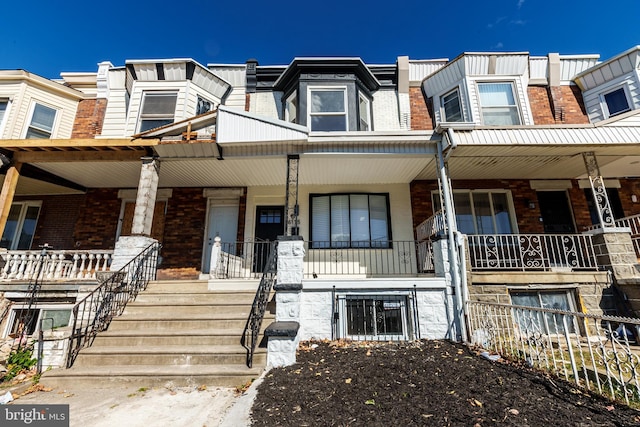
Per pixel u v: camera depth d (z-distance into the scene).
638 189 9.46
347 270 8.67
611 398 3.21
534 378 3.83
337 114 8.80
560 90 9.82
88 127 9.88
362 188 9.32
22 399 3.73
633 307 6.29
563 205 9.40
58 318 6.71
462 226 9.18
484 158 7.58
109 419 3.19
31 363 4.61
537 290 6.73
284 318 5.04
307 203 9.30
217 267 6.80
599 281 6.62
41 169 8.10
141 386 4.12
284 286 5.11
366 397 3.39
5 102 9.39
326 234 9.00
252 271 8.82
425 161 7.64
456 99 9.69
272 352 4.47
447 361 4.62
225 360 4.54
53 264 7.01
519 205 9.23
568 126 6.83
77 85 10.44
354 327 6.29
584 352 5.28
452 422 2.81
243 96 10.31
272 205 9.44
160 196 9.56
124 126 9.70
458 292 6.29
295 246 5.40
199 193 9.57
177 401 3.62
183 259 9.09
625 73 9.09
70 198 9.64
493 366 4.36
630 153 7.27
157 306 5.77
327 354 5.05
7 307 6.68
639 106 8.73
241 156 7.19
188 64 9.45
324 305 6.33
